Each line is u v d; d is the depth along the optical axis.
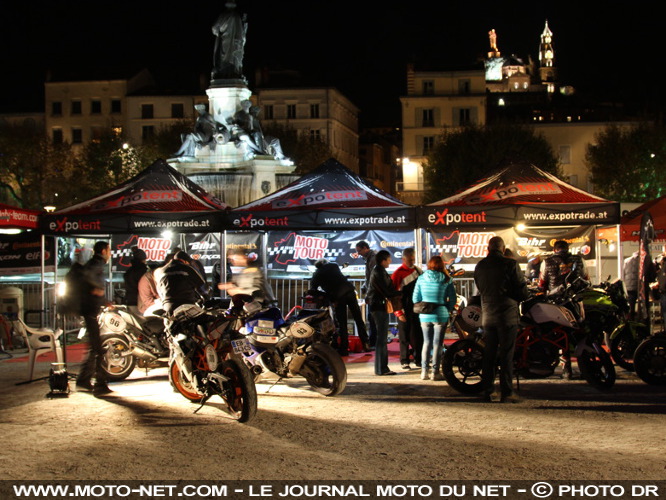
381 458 7.58
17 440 8.49
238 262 12.11
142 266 15.09
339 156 96.88
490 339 10.87
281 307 20.16
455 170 69.06
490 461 7.44
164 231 17.62
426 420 9.48
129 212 17.69
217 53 28.59
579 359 11.80
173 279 11.02
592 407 10.26
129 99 94.12
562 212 17.00
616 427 8.95
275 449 7.99
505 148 68.38
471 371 11.55
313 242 19.84
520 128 70.50
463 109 89.69
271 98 94.00
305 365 11.40
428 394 11.48
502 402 10.72
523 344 11.90
